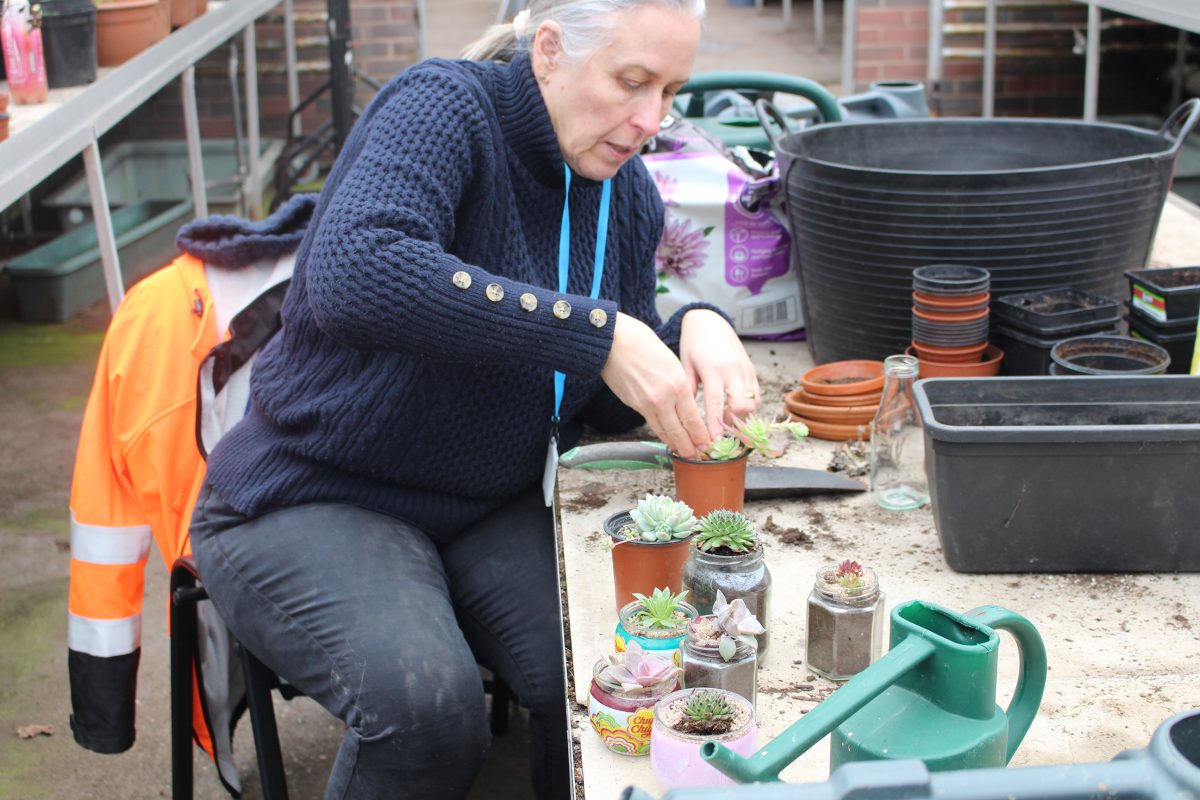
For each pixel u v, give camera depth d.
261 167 5.54
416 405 1.46
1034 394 1.49
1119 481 1.35
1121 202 1.84
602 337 1.33
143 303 1.71
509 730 2.19
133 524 1.72
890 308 1.94
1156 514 1.36
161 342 1.70
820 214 1.95
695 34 1.38
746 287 2.24
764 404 1.98
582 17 1.36
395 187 1.35
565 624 1.43
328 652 1.39
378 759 1.36
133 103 3.27
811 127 2.33
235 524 1.53
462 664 1.37
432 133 1.39
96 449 1.70
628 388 1.35
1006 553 1.39
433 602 1.43
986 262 1.86
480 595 1.58
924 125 2.38
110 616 1.71
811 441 1.82
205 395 1.72
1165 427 1.31
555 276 1.58
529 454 1.60
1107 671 1.21
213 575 1.52
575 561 1.47
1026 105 5.86
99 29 3.28
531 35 1.46
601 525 1.57
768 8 9.77
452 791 1.38
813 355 2.16
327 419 1.47
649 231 1.73
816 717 0.83
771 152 2.55
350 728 1.38
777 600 1.37
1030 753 1.09
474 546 1.62
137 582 1.74
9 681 2.39
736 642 1.10
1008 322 1.85
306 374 1.51
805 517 1.58
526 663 1.54
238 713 1.92
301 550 1.46
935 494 1.40
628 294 1.74
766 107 2.22
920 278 1.82
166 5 3.61
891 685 0.91
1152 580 1.39
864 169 1.85
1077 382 1.48
